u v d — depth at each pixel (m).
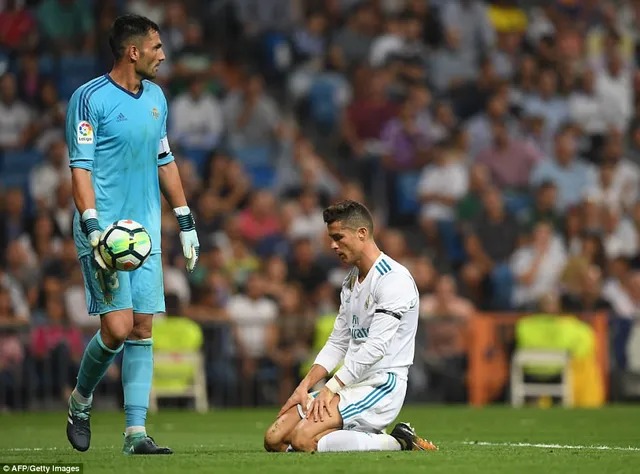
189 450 27.64
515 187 71.31
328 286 58.69
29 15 71.00
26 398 53.47
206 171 67.69
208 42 75.88
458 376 57.47
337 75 75.06
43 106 68.12
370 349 24.84
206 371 55.84
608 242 69.50
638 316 58.06
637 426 40.47
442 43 77.50
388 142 71.62
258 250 63.28
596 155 75.94
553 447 28.42
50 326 54.03
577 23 83.56
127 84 25.56
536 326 57.19
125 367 25.69
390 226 70.38
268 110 70.62
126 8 72.38
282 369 56.28
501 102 73.62
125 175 25.38
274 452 25.38
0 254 60.81
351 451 24.70
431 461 22.28
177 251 59.72
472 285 63.16
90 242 24.31
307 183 65.94
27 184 65.12
